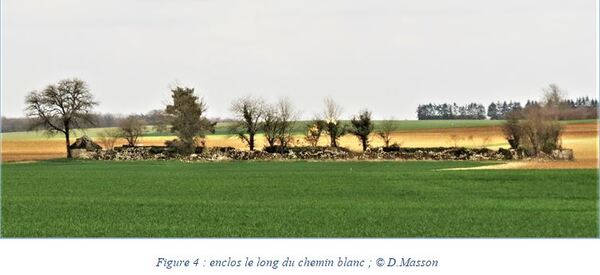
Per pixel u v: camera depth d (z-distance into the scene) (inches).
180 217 2303.2
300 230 2097.7
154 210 2444.6
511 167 3981.3
